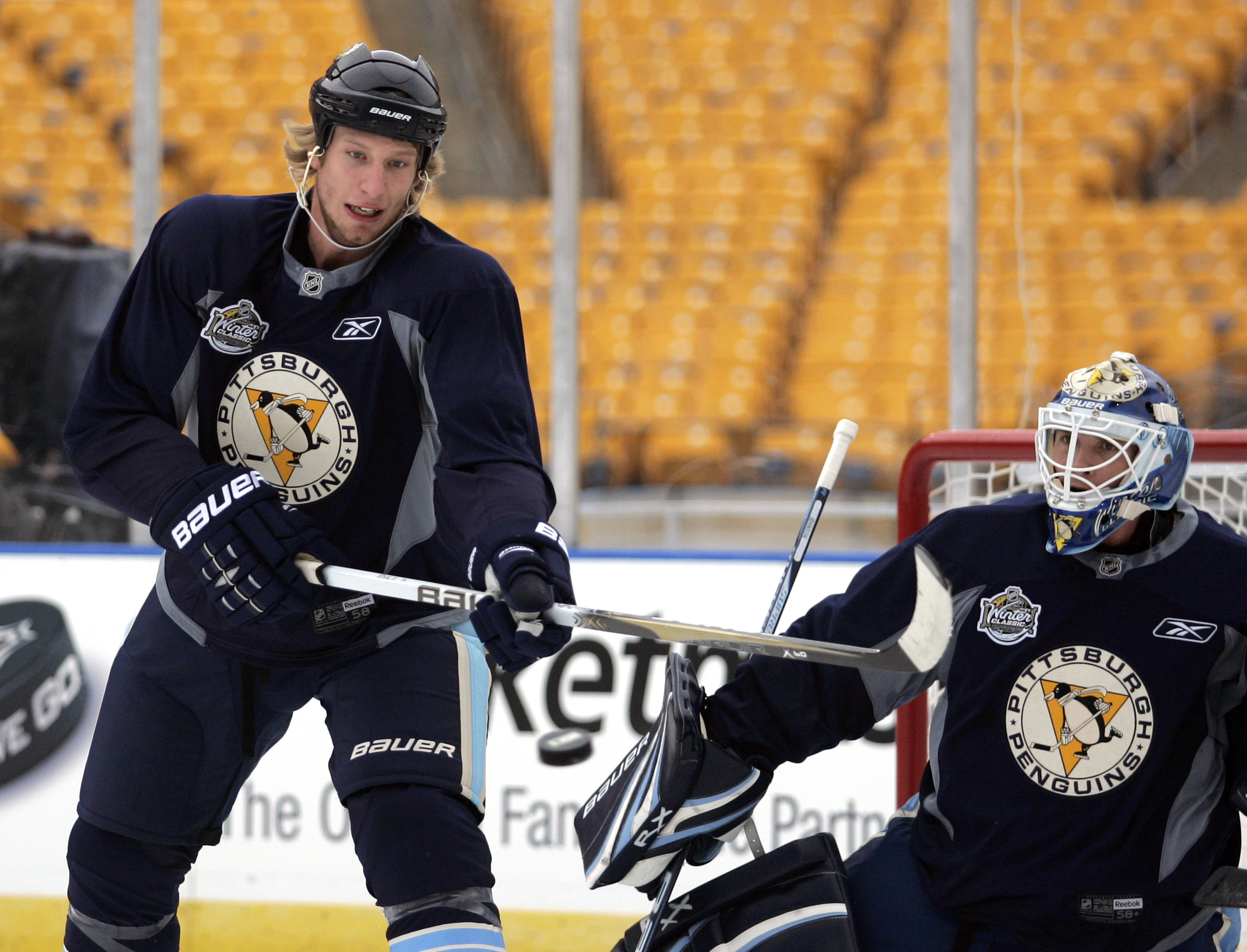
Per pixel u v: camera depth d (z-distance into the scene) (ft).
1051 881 21.38
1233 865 22.26
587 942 38.55
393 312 22.68
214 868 39.37
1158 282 75.56
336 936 38.88
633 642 39.45
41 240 44.32
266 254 22.88
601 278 78.18
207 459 23.68
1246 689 21.57
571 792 38.99
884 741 38.34
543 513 21.26
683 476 48.16
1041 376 71.31
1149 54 82.79
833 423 48.93
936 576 20.65
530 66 72.28
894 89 85.25
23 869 39.83
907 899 22.52
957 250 40.73
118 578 41.06
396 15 74.23
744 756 22.74
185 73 74.13
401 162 22.17
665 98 85.05
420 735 22.36
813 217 80.48
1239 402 53.21
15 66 71.41
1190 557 21.79
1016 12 48.93
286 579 21.40
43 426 43.88
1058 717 21.66
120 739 23.48
